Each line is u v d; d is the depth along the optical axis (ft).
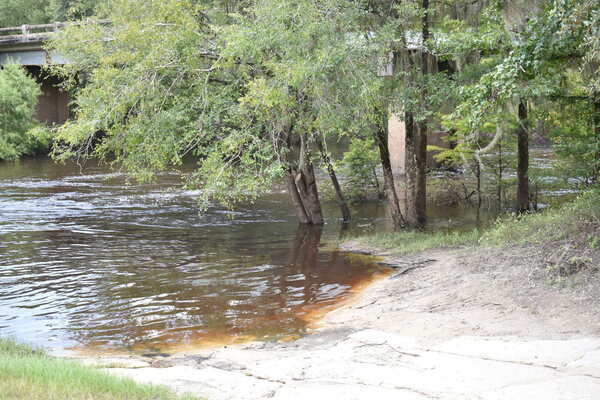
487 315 34.06
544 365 25.70
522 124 61.52
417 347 29.68
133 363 29.53
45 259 55.83
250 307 40.86
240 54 51.47
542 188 85.05
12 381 21.45
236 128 57.41
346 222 73.31
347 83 50.39
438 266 45.65
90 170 128.67
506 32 50.31
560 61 47.34
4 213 80.48
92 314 39.96
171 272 50.75
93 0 95.81
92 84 58.90
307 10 48.96
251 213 80.38
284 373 26.81
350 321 36.42
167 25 56.24
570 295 34.78
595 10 33.76
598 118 57.36
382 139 65.10
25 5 225.56
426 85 57.93
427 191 89.71
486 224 68.64
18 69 158.61
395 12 57.16
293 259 54.60
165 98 55.98
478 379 24.41
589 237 39.88
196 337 35.14
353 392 23.36
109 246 61.26
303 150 56.24
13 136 149.38
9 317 39.50
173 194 96.27
